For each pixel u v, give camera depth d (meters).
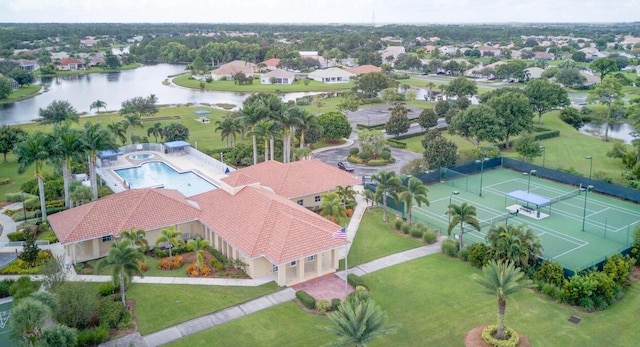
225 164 89.12
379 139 97.94
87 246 57.16
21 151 64.56
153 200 60.91
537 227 65.94
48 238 61.50
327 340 41.88
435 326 43.81
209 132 122.88
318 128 103.25
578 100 168.62
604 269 50.31
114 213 58.59
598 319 44.81
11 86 177.12
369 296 46.97
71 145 68.06
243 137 114.50
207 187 81.94
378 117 139.75
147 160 96.06
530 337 42.06
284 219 54.31
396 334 42.66
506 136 108.12
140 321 44.72
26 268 54.38
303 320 44.81
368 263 55.88
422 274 53.19
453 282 51.44
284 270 50.38
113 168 90.88
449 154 85.88
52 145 66.81
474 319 44.78
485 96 136.75
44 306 37.56
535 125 127.19
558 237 62.66
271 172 74.25
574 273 49.00
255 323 44.38
